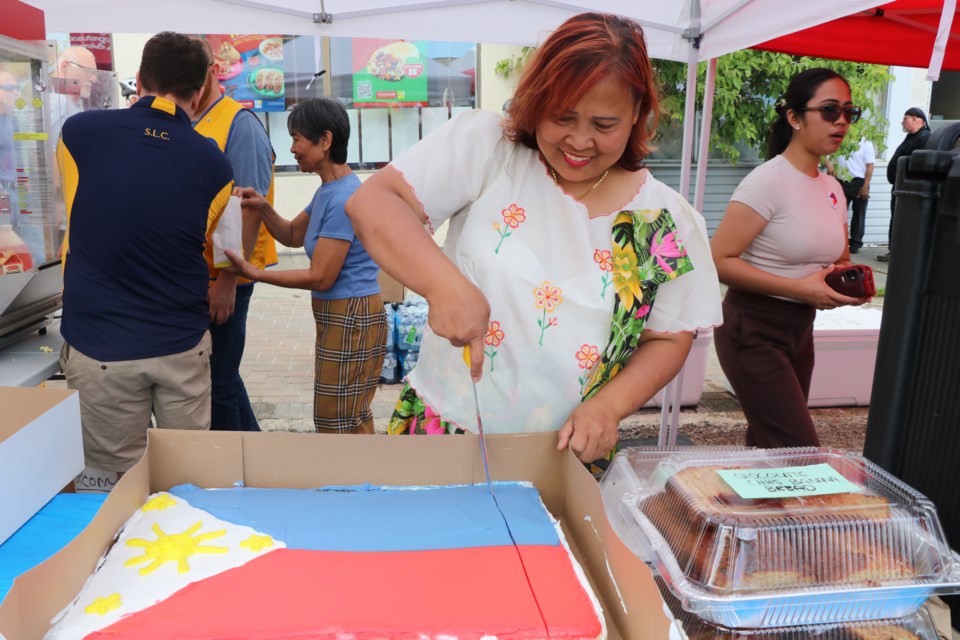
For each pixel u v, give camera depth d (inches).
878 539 34.8
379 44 341.4
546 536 40.5
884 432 44.0
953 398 39.3
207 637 31.7
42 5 118.3
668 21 118.9
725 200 377.1
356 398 121.9
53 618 32.7
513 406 53.7
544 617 33.8
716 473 39.8
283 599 34.4
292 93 343.9
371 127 350.9
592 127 45.6
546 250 52.2
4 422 45.9
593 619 33.9
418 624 33.0
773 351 104.4
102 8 120.0
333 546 38.8
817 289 99.7
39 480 43.5
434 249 45.9
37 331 97.5
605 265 51.9
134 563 36.9
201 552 37.8
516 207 52.2
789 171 104.8
